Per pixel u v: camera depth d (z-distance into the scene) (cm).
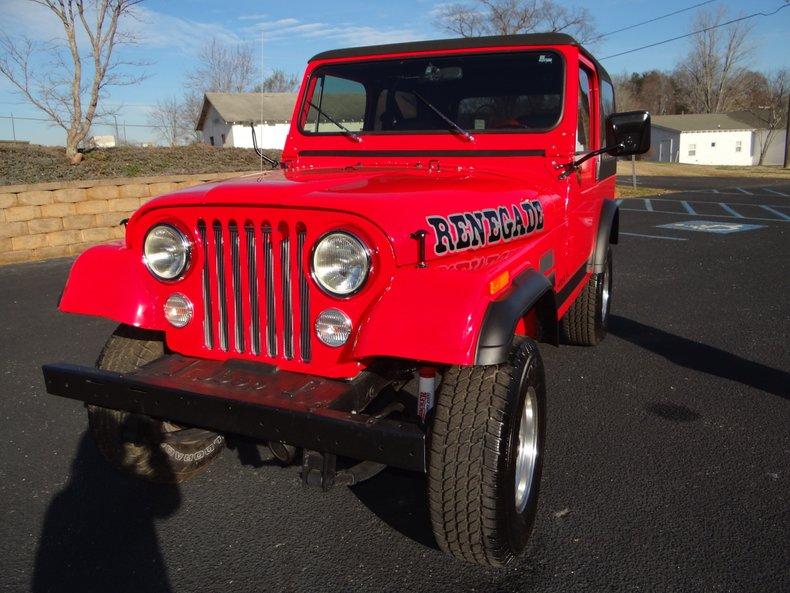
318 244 236
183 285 268
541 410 264
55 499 314
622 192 2191
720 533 277
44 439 376
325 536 284
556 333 290
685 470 330
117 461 299
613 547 269
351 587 251
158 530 289
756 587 243
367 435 210
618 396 427
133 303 268
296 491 320
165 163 1451
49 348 547
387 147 373
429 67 371
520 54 358
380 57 382
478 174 338
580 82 374
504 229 280
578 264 412
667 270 848
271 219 244
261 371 251
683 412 401
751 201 1820
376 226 229
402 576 256
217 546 278
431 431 230
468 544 233
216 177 1145
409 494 317
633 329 581
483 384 229
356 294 235
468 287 222
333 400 228
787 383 446
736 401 416
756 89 7825
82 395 254
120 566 264
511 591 245
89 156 1443
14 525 292
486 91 360
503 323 218
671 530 279
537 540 275
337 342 240
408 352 214
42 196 968
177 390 235
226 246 255
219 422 230
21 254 962
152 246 269
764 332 564
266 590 250
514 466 233
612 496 307
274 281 249
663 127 6394
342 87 388
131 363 290
